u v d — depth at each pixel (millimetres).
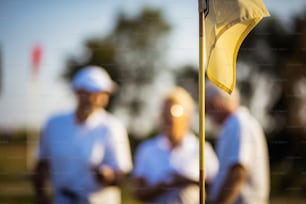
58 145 3396
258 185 3420
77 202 3391
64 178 3396
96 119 3412
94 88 3396
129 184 3424
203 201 2596
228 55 2580
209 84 3428
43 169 3402
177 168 3412
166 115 3439
